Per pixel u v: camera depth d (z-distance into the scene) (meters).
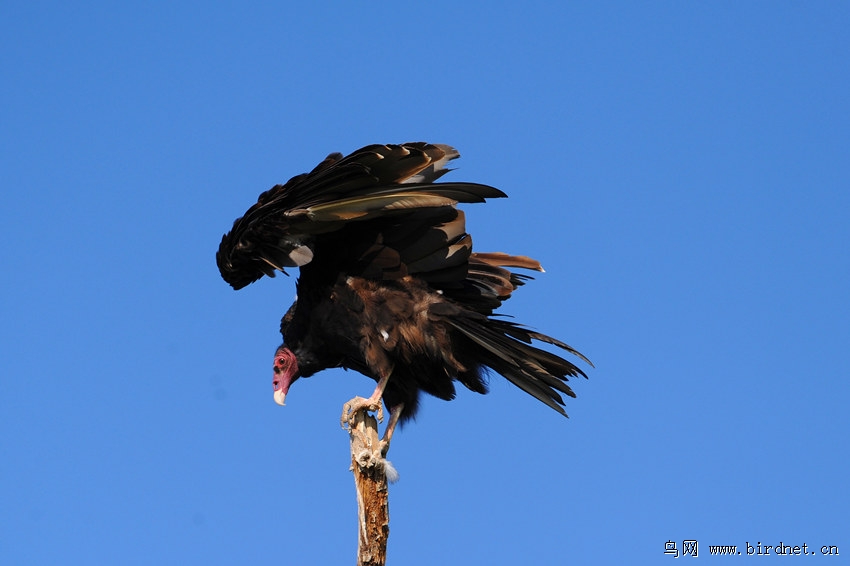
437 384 11.21
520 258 12.17
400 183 10.17
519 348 10.42
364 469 9.62
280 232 10.41
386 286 10.78
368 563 9.56
